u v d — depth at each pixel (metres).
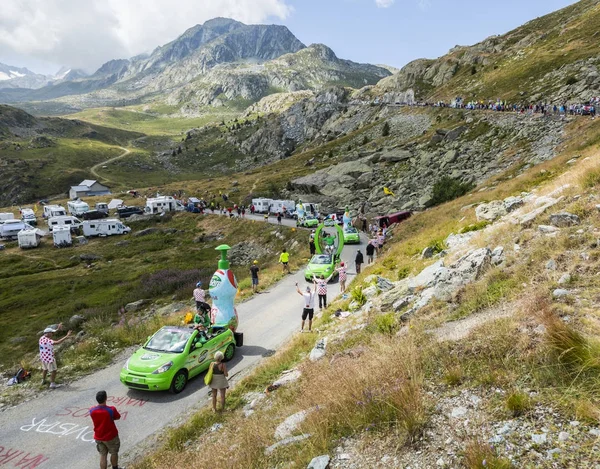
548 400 4.39
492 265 9.06
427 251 16.53
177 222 74.75
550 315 5.39
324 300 17.69
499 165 43.03
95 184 131.62
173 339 12.59
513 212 15.13
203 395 11.30
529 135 47.50
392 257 20.58
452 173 47.62
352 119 143.12
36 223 84.38
